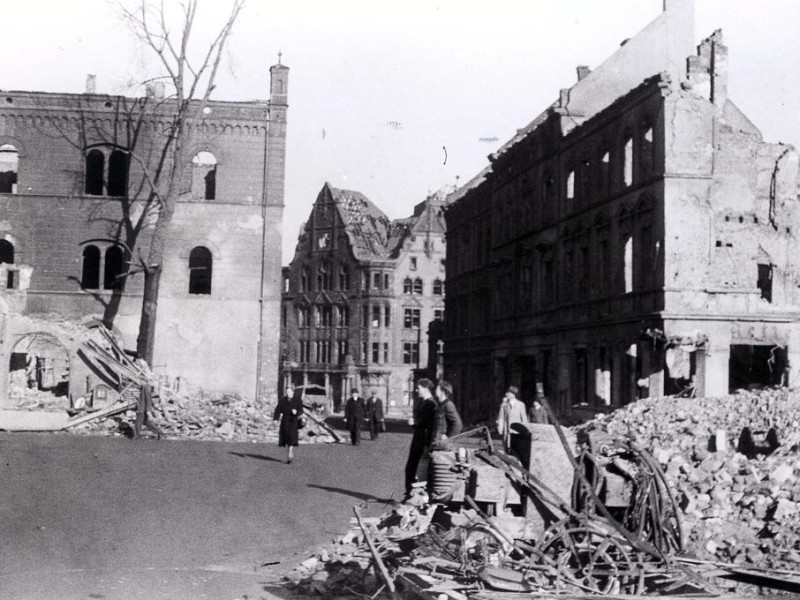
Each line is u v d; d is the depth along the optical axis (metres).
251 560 12.91
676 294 33.62
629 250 37.41
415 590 9.73
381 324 106.69
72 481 20.39
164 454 28.03
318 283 113.25
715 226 37.44
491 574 9.66
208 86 45.22
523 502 11.51
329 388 109.62
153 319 44.03
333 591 10.68
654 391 33.75
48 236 49.59
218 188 50.50
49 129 49.84
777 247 38.88
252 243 50.50
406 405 106.62
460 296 63.41
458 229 64.94
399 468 26.62
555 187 45.03
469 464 12.38
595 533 10.45
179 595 10.61
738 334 33.88
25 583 10.88
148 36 44.59
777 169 39.12
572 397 41.72
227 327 50.06
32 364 48.78
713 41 42.06
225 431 37.84
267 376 49.94
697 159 34.19
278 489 20.59
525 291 49.28
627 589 9.99
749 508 14.73
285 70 51.12
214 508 17.36
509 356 50.88
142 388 35.00
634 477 11.71
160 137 50.38
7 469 22.14
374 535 12.05
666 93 34.16
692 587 9.85
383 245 111.06
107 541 13.74
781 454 19.05
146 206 49.84
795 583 9.79
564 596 9.20
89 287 52.00
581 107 44.72
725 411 26.92
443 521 12.05
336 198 112.12
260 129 50.91
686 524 13.88
